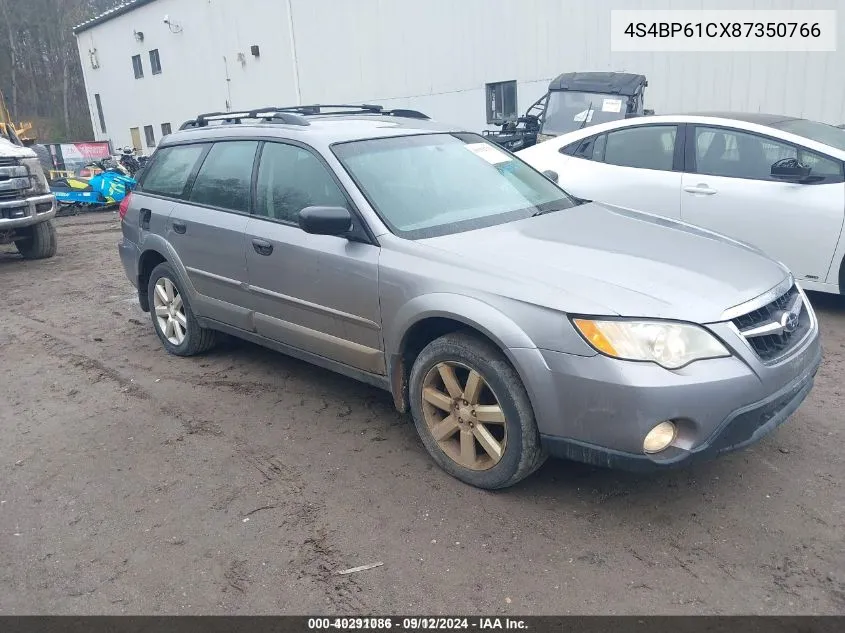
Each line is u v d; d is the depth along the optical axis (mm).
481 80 16266
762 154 5828
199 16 24719
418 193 3986
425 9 17109
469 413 3381
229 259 4598
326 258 3883
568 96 11312
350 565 2943
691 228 4004
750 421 2965
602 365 2881
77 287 8305
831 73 10898
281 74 21969
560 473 3578
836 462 3547
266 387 4844
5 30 53469
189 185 5090
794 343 3240
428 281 3402
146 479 3705
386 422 4242
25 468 3883
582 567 2863
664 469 2881
